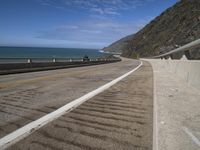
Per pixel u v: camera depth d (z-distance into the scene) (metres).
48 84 11.12
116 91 8.85
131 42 160.00
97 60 49.31
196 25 51.25
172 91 8.09
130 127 4.54
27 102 6.82
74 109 5.95
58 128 4.52
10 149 3.62
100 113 5.56
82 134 4.20
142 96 7.72
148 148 3.60
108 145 3.72
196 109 5.52
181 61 12.13
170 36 78.38
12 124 4.79
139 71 20.66
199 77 7.93
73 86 10.38
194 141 3.66
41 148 3.65
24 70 22.02
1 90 9.12
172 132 4.03
